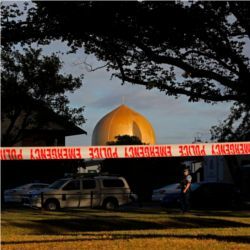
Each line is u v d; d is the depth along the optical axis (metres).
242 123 36.47
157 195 38.12
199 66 17.77
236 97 17.62
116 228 17.06
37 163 41.59
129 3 15.47
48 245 11.51
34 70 30.20
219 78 17.11
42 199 28.88
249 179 37.28
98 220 19.17
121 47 17.75
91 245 11.42
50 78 30.41
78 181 30.28
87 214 22.77
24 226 17.38
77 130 40.97
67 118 31.62
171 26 16.02
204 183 30.17
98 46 17.66
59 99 31.34
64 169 42.97
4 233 15.26
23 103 29.75
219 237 12.80
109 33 16.33
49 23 16.38
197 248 10.86
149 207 30.70
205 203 29.64
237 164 38.94
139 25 16.12
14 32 16.62
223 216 20.97
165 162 47.16
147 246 11.22
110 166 47.66
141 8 15.66
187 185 23.78
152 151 9.69
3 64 29.59
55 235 14.21
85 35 16.75
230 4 15.80
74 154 9.61
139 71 18.47
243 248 10.81
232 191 30.20
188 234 13.74
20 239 13.05
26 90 29.78
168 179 46.94
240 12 16.00
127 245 11.38
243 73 16.94
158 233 14.20
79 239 12.74
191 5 15.84
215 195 29.83
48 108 31.16
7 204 35.72
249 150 9.86
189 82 18.06
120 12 15.68
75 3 15.59
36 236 13.95
